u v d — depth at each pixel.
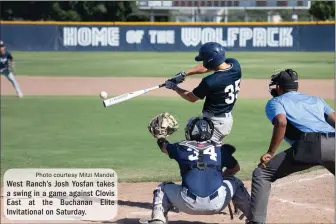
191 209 14.62
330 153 14.95
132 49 110.75
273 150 15.12
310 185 22.36
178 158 14.88
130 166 27.77
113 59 95.00
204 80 17.34
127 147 33.03
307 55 98.81
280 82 15.89
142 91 18.20
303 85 61.12
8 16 132.25
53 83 66.50
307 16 123.56
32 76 73.50
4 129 39.12
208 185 14.49
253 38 107.31
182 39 109.25
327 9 118.81
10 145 33.75
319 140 14.94
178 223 17.75
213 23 108.31
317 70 76.00
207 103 17.78
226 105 17.62
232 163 15.06
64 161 28.98
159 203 14.80
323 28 105.19
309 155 15.02
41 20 133.12
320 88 58.50
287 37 106.69
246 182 23.11
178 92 17.92
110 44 110.81
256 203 15.16
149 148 32.75
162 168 27.20
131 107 48.31
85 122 41.75
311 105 15.48
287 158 15.20
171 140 33.69
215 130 17.73
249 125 39.53
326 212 18.62
